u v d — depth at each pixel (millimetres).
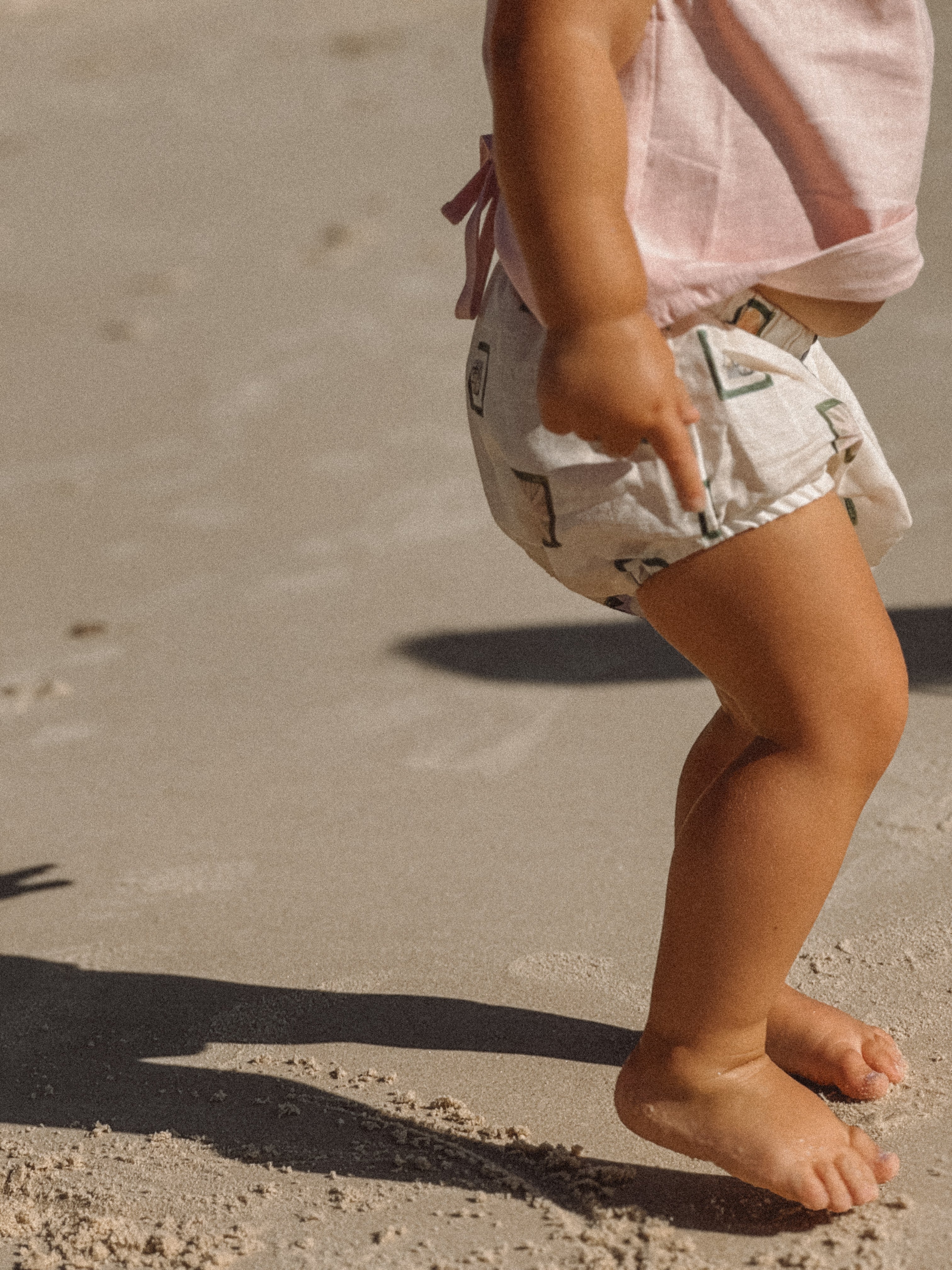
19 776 3139
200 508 4734
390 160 9789
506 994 2186
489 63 1549
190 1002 2254
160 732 3281
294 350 6340
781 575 1579
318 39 14992
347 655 3592
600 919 2361
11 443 5578
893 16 1627
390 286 7133
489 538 4297
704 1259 1588
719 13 1593
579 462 1596
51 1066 2125
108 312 7273
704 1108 1662
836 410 1633
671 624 1648
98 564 4359
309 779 2986
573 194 1490
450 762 2994
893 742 1622
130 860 2736
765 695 1613
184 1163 1849
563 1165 1767
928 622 3342
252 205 9109
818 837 1595
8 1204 1793
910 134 1645
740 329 1612
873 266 1616
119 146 11328
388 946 2352
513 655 3500
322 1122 1917
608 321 1493
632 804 2734
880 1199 1659
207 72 13945
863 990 2092
